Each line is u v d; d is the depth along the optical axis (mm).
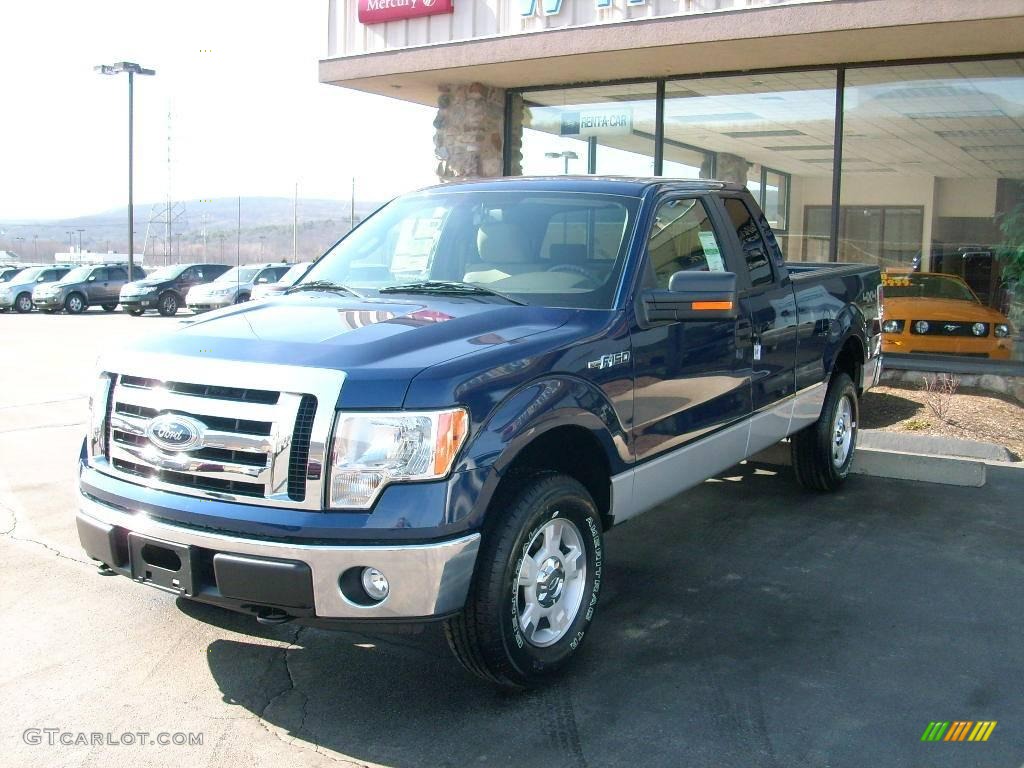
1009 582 5012
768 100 11859
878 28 9344
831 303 6312
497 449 3391
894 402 9578
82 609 4602
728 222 5320
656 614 4582
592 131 13008
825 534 5836
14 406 10234
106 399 3756
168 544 3396
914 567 5246
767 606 4684
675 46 10406
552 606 3818
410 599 3244
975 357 10844
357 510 3236
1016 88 10648
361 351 3439
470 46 11578
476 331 3805
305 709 3646
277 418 3281
